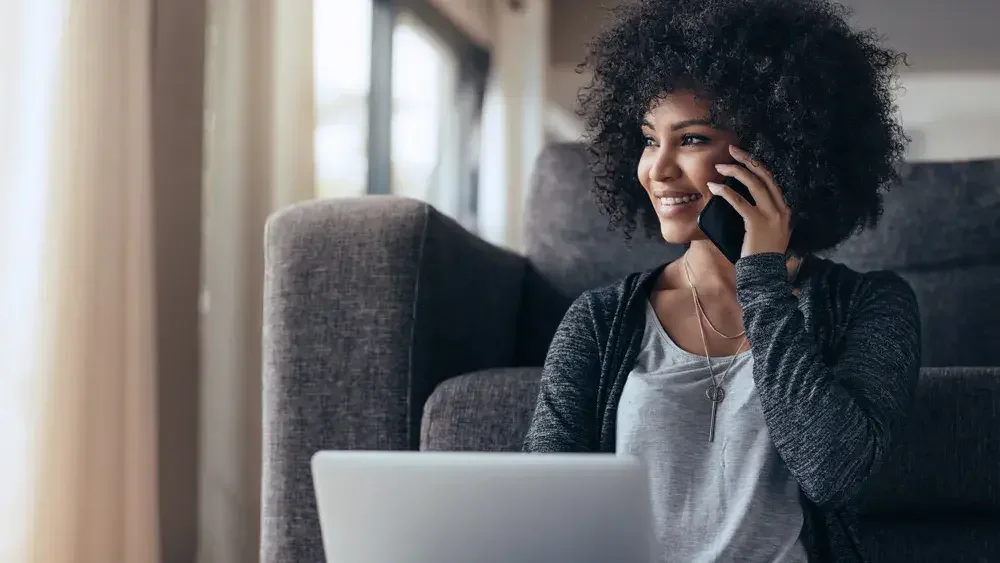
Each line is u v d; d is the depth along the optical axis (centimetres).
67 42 194
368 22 402
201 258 246
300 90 296
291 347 160
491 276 190
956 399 142
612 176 153
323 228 162
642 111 137
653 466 120
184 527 238
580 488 86
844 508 117
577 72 160
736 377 122
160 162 233
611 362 130
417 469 87
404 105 440
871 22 562
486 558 87
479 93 558
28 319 184
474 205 553
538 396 136
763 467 115
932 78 554
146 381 209
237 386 256
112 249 202
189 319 241
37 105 187
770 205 123
